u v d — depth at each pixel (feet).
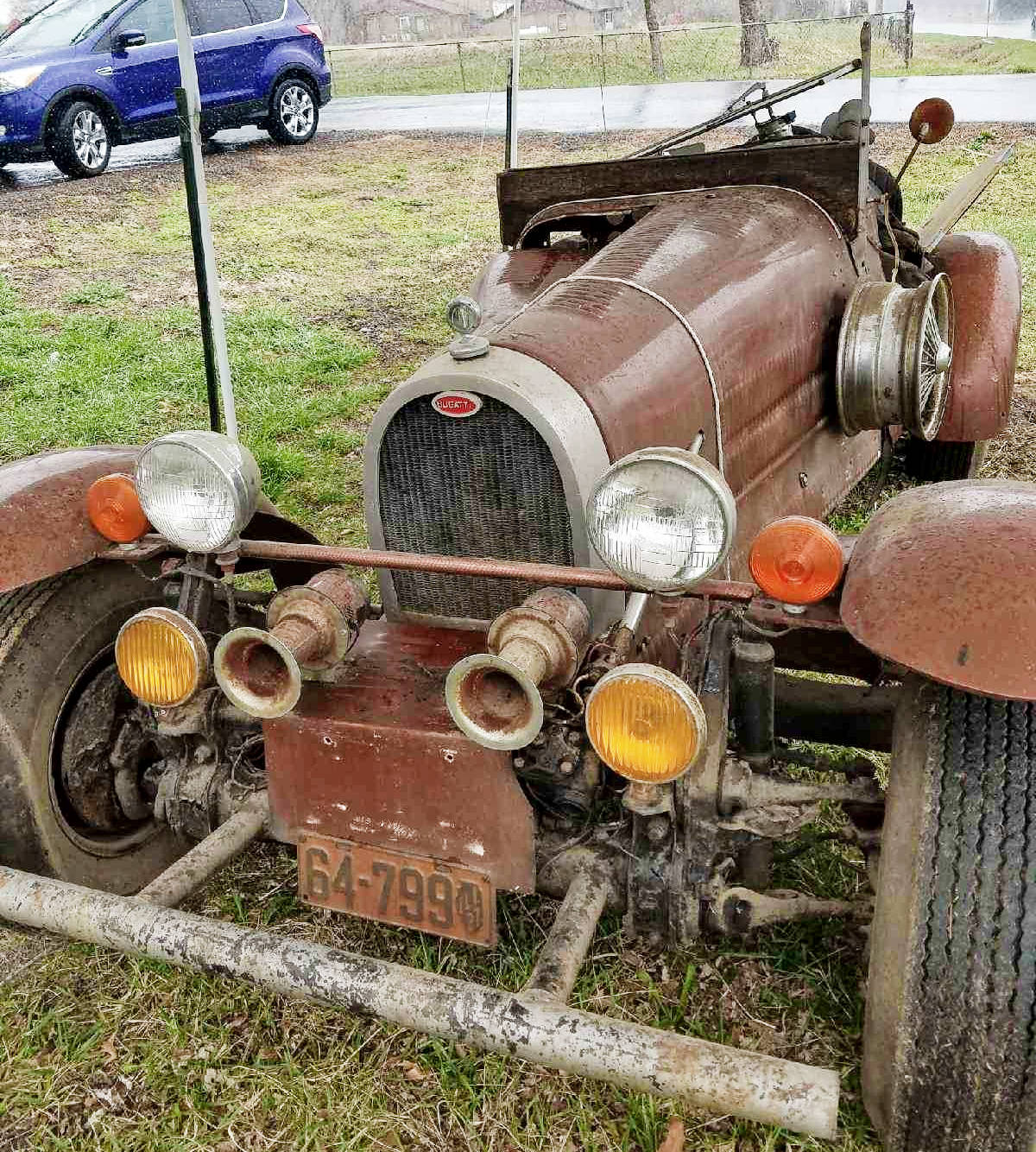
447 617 8.73
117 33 41.19
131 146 50.11
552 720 7.61
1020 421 19.40
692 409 9.02
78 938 7.29
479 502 8.20
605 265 9.83
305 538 10.05
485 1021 6.26
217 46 44.16
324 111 61.62
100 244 34.45
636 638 8.19
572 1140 7.24
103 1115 7.54
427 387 7.93
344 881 8.02
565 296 9.18
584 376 8.13
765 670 7.39
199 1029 8.14
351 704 7.82
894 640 6.33
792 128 15.07
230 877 9.68
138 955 7.20
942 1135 6.22
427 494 8.36
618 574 6.80
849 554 7.48
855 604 6.66
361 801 7.84
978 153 41.70
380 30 121.49
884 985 6.29
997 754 6.35
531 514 8.07
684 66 64.85
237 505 7.57
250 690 7.47
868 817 7.59
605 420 8.05
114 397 22.27
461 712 6.88
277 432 20.39
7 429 20.63
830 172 11.78
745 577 10.18
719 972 8.32
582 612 7.43
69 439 20.15
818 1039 7.72
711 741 7.30
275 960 6.73
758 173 11.96
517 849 7.57
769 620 7.13
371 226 36.86
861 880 9.00
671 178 12.22
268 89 46.93
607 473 6.59
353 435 20.29
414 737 7.47
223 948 6.85
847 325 11.27
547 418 7.69
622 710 6.45
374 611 8.87
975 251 14.93
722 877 7.52
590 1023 6.15
